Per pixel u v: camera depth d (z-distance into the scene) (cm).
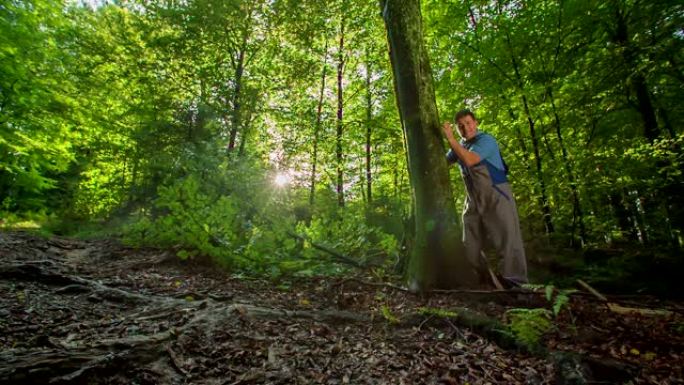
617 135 874
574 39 806
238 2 1184
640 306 302
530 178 798
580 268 502
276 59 1369
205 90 1230
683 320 273
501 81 864
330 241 545
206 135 1061
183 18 1181
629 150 695
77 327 230
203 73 1173
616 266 495
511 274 349
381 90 1442
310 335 239
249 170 696
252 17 1272
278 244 509
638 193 707
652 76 748
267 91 1291
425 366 198
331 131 1460
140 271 448
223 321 244
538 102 818
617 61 737
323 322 265
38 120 1012
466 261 359
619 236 750
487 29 841
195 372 181
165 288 362
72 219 1416
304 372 188
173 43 1169
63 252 602
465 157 344
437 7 928
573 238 739
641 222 707
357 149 1573
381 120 1320
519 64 855
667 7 678
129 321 243
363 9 1346
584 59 805
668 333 248
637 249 616
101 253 596
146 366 179
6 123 959
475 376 187
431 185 370
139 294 320
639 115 890
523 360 206
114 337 213
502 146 908
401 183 1340
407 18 387
